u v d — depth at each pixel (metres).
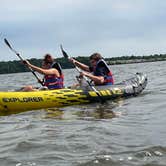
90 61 6.21
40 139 3.18
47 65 6.06
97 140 3.06
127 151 2.71
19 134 3.48
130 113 4.49
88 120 4.10
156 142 2.92
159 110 4.57
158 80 10.16
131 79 6.71
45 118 4.38
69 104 5.45
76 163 2.49
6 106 5.05
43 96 5.27
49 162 2.54
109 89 5.97
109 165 2.44
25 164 2.52
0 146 3.05
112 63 46.16
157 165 2.40
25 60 6.09
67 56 6.82
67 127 3.69
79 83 6.07
